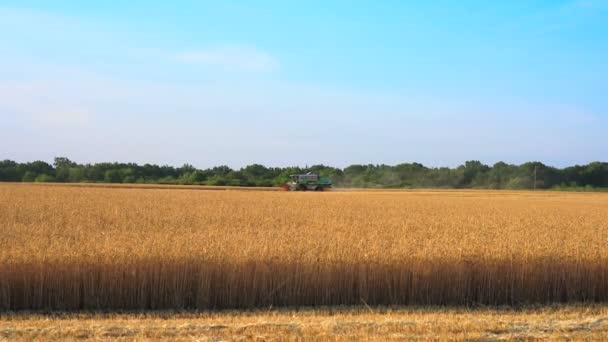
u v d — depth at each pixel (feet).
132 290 38.58
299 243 47.96
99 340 27.89
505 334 29.89
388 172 374.02
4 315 35.65
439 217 87.04
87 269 38.06
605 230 66.13
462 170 372.99
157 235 53.21
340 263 40.47
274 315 35.40
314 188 220.64
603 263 43.45
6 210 84.53
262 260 39.81
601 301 43.24
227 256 40.14
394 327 30.81
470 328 30.89
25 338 28.07
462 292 41.60
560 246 48.37
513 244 48.91
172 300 38.99
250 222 73.10
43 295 37.78
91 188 168.96
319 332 29.50
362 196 169.78
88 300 38.19
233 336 28.68
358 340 28.14
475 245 48.14
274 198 139.23
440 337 28.89
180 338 28.27
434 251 44.04
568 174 365.81
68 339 27.94
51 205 95.35
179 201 115.34
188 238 49.60
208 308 38.75
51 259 37.91
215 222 72.49
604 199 183.01
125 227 64.39
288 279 39.83
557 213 102.99
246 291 39.42
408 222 75.97
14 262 37.42
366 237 54.75
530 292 42.68
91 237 51.67
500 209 113.50
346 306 39.58
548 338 29.30
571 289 43.04
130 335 29.04
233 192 170.40
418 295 41.16
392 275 41.04
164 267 38.86
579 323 32.55
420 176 369.71
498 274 42.34
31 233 54.80
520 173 364.38
